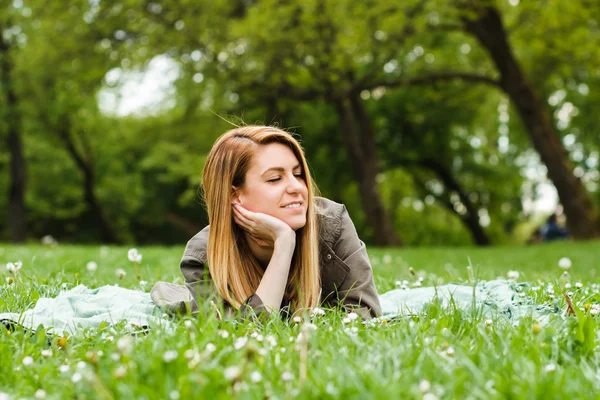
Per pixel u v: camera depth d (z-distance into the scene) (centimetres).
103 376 193
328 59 1510
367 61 2042
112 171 3241
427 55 2123
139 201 3453
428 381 191
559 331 239
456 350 218
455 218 3662
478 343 228
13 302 344
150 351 220
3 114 2175
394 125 2575
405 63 2055
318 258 331
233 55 1595
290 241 309
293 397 178
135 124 2880
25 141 2861
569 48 1830
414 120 2519
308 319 274
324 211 343
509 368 201
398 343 230
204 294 316
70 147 2750
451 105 2427
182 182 3431
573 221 1755
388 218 2031
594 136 2633
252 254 336
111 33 1703
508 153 3005
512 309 322
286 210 315
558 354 221
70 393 192
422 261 959
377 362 207
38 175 3086
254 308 294
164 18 1648
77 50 1758
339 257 336
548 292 371
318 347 231
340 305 319
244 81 1648
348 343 233
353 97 1989
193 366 190
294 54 1538
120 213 3459
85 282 470
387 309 370
